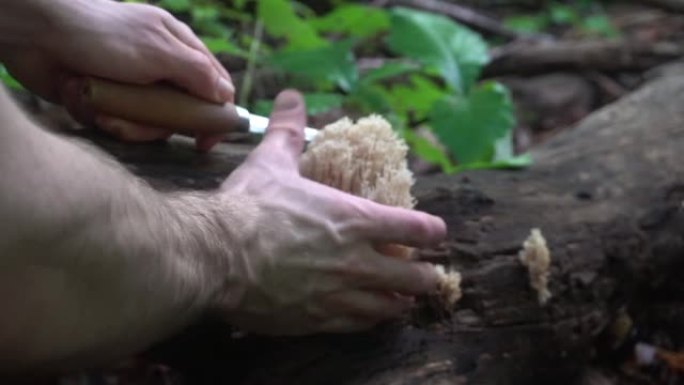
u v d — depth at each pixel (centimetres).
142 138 115
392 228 107
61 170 93
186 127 113
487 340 116
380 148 112
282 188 108
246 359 113
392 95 151
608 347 133
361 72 171
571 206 127
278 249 106
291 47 150
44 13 107
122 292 97
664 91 149
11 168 91
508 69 204
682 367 133
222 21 159
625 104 147
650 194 132
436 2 232
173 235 100
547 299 119
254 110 142
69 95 112
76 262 94
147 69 109
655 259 130
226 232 104
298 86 153
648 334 137
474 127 142
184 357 116
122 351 101
